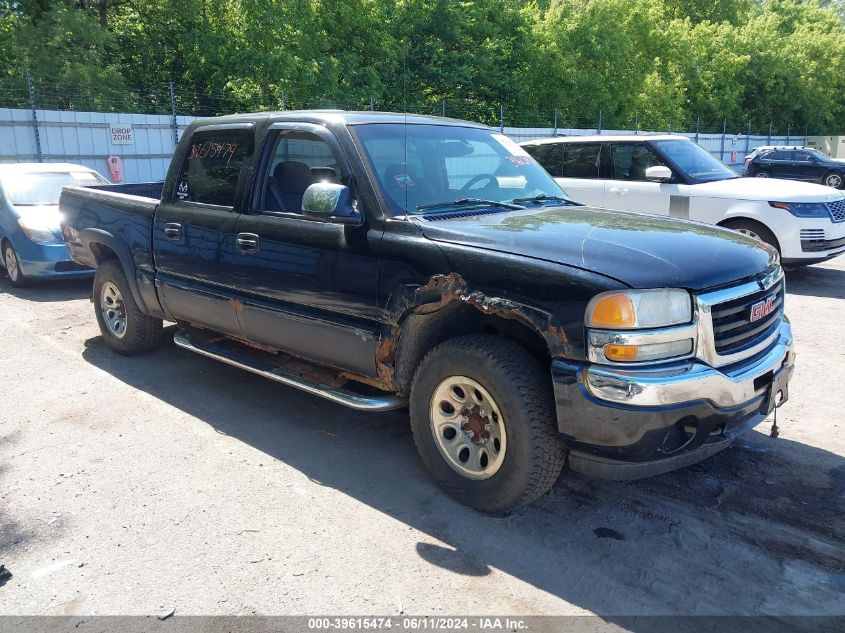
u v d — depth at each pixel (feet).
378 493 12.37
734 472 13.05
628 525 11.31
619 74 106.73
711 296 10.39
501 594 9.61
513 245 11.10
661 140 31.83
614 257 10.48
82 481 12.78
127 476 12.98
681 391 9.88
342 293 12.81
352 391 13.39
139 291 18.10
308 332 13.62
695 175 30.71
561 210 13.66
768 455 13.73
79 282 32.17
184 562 10.34
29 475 13.00
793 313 25.43
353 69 79.20
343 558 10.43
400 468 13.34
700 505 11.91
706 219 30.07
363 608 9.31
